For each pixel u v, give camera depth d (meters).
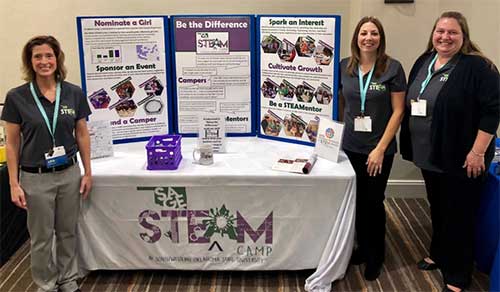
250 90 3.29
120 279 2.99
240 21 3.16
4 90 4.09
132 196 2.79
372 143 2.86
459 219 2.73
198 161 2.95
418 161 2.78
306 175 2.72
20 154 2.51
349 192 2.73
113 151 3.09
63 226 2.70
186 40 3.18
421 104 2.66
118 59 3.12
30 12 3.95
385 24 3.78
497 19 3.70
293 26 3.05
